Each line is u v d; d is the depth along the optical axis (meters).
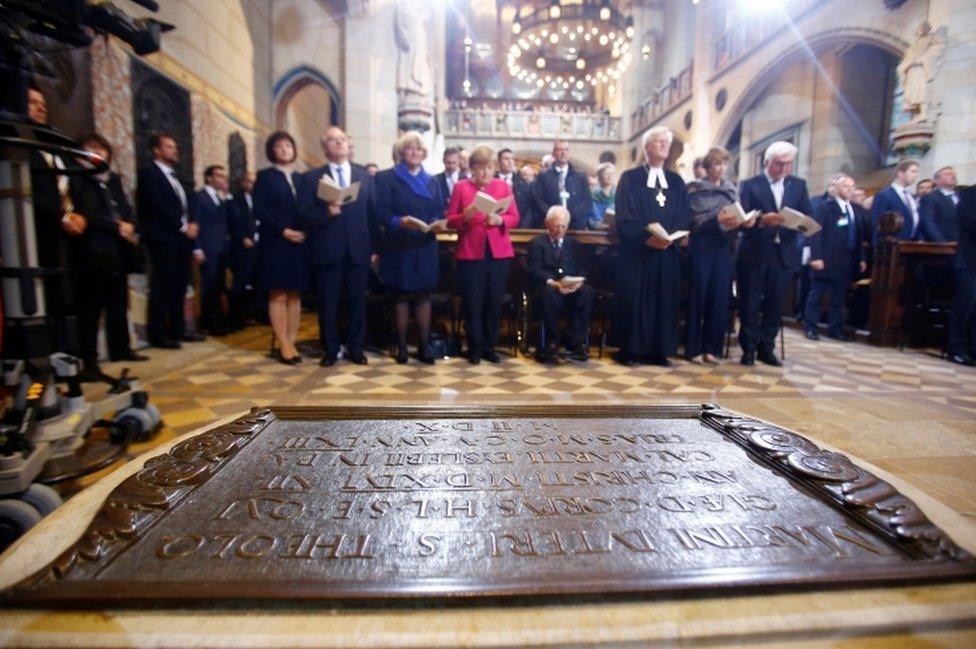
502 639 0.80
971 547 1.04
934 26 7.96
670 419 1.83
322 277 4.55
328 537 1.05
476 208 4.24
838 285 6.96
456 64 27.77
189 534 1.05
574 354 5.31
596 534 1.07
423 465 1.41
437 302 5.68
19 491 1.81
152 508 1.12
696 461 1.46
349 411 1.82
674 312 4.82
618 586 0.89
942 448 2.71
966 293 5.18
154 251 5.37
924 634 0.85
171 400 3.44
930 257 6.11
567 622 0.83
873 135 12.05
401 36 10.05
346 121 9.88
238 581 0.89
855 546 1.04
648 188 4.69
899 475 2.37
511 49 20.56
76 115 4.60
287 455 1.47
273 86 9.87
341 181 4.50
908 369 4.86
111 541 1.00
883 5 9.03
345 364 4.75
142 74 5.69
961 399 3.73
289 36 9.83
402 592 0.86
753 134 14.80
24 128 1.92
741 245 4.96
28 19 2.06
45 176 3.03
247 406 3.31
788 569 0.95
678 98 17.28
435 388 3.87
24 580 0.88
